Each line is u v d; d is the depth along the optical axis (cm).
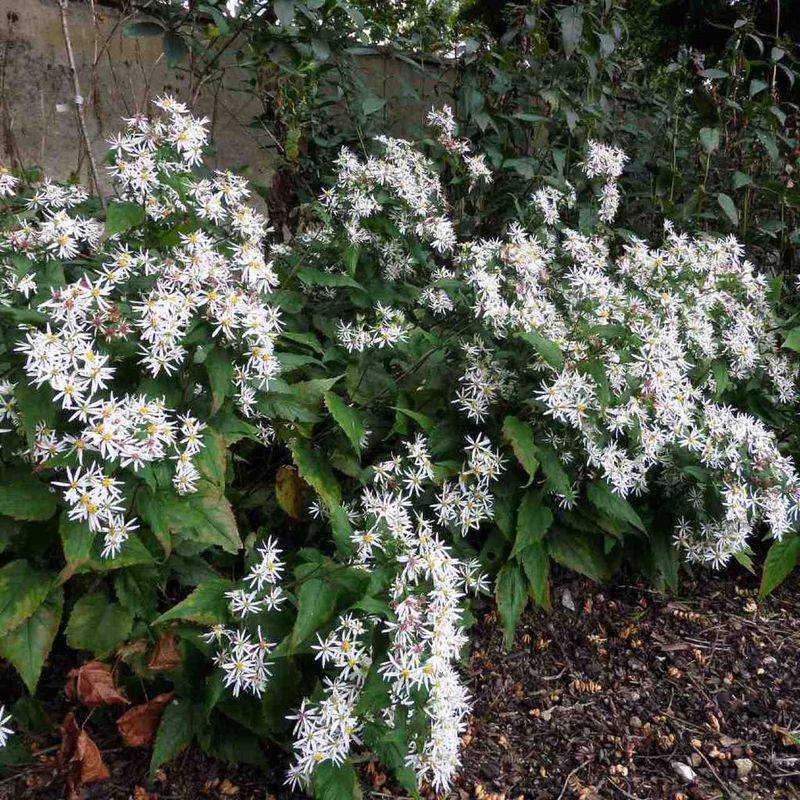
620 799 229
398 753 193
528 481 255
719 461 278
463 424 274
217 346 210
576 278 273
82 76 443
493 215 401
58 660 238
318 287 309
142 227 229
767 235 435
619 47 442
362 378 285
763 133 411
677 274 301
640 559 310
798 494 283
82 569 195
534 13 395
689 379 298
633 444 262
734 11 558
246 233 242
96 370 190
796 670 288
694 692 274
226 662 202
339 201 294
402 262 303
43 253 219
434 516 271
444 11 435
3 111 400
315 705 194
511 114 414
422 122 489
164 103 228
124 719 209
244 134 482
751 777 241
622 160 362
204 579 231
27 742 214
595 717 259
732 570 348
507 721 254
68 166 446
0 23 417
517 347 266
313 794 195
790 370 330
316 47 338
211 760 220
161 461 204
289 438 259
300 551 224
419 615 188
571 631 297
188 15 338
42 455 194
